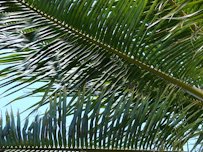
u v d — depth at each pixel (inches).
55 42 122.8
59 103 118.4
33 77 123.6
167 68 122.4
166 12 123.7
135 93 124.0
